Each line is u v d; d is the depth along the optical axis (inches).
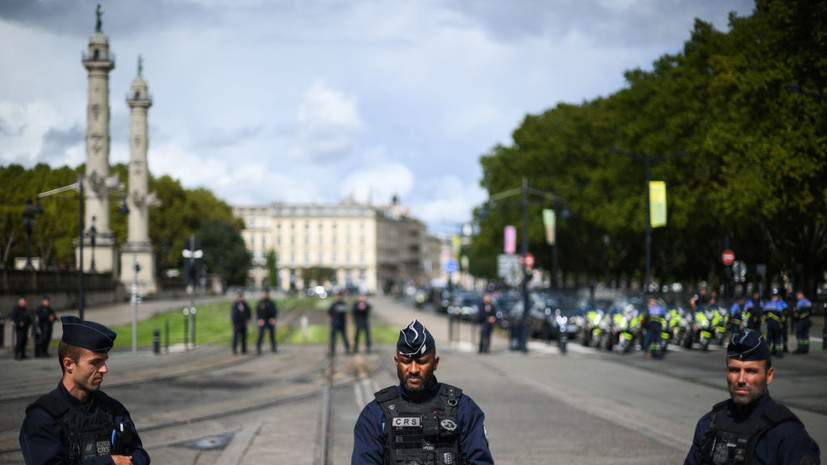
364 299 1081.4
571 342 1360.7
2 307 1558.8
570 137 2383.1
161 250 3885.3
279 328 1617.9
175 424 515.2
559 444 445.4
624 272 2952.8
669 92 1768.0
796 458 147.3
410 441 160.1
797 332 1004.6
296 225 7234.3
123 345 1186.0
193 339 1134.4
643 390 692.1
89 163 2458.2
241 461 403.9
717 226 1817.2
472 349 1184.8
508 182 2760.8
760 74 1379.2
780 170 1337.4
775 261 1775.3
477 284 6181.1
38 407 153.4
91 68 2466.8
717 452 154.6
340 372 838.5
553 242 2046.0
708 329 1109.7
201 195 4697.3
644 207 1806.1
